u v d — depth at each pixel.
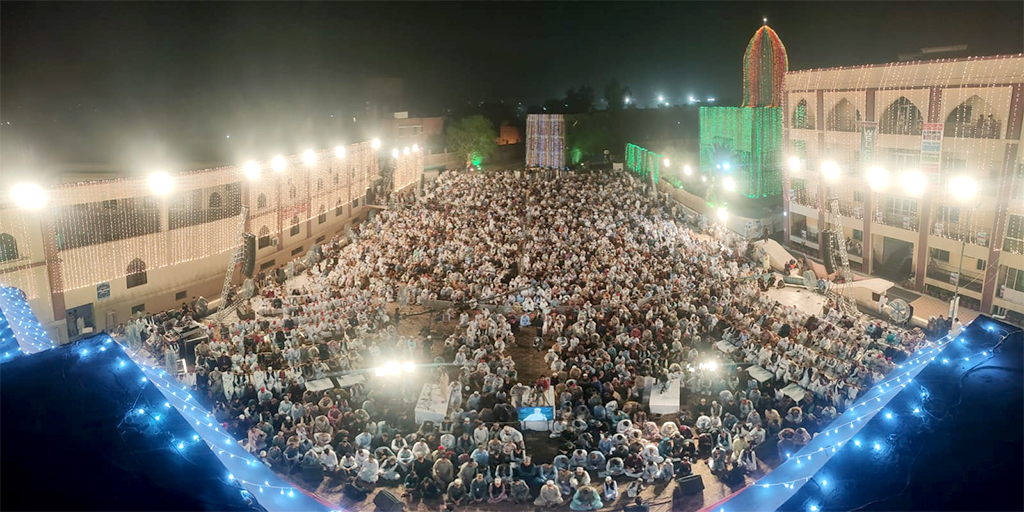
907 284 40.31
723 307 33.41
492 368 27.06
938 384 6.61
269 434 22.00
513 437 21.91
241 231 37.62
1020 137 33.22
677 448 21.50
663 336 29.67
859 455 6.05
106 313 32.97
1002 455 5.69
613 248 42.59
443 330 33.22
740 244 46.22
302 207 48.44
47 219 29.94
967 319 34.91
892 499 5.52
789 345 28.12
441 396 24.48
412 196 62.56
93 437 6.17
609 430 23.19
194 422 11.77
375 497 19.36
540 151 90.38
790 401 24.20
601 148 93.62
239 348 28.72
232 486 6.04
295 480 20.45
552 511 19.25
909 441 6.02
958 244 37.03
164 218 35.41
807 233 48.69
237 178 40.19
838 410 23.84
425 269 40.03
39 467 5.73
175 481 5.89
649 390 24.98
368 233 49.53
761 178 58.50
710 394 25.80
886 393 11.24
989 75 34.38
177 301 36.62
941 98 36.88
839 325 31.16
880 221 42.03
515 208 56.22
